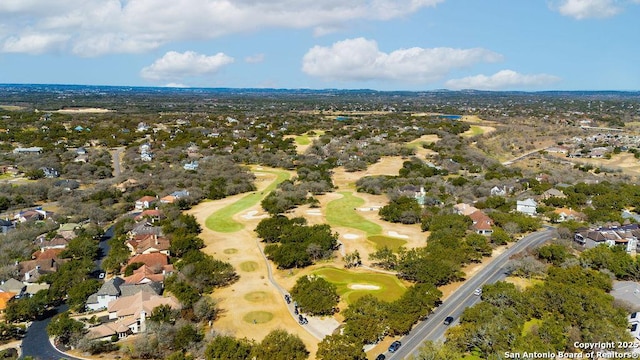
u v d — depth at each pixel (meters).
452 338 70.50
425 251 107.81
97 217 143.50
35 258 109.69
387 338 75.25
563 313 76.31
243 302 90.69
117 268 106.00
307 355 70.44
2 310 87.62
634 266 95.94
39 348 76.00
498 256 114.44
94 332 77.56
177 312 82.06
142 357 72.50
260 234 127.81
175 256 115.62
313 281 90.12
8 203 153.62
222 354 66.50
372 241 126.75
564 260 104.00
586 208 148.00
